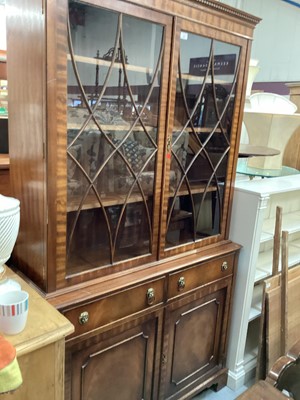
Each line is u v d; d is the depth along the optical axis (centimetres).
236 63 151
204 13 130
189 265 150
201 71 138
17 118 114
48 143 102
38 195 109
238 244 175
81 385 125
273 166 205
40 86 99
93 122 112
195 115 143
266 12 315
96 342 125
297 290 180
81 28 101
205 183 156
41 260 113
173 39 123
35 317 94
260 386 88
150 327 144
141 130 126
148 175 133
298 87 239
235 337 185
